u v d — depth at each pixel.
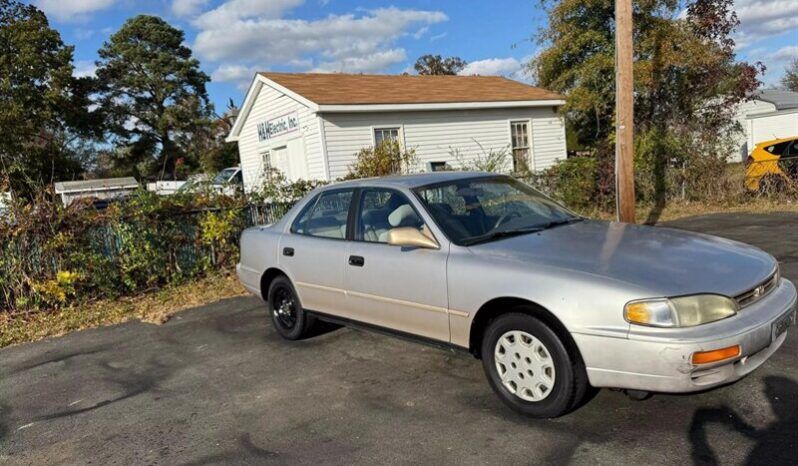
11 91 30.42
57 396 4.64
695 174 12.89
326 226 5.02
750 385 3.64
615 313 3.06
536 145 18.72
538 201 4.79
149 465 3.40
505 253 3.70
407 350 4.95
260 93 18.06
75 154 40.34
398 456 3.22
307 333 5.41
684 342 2.89
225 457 3.40
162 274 8.44
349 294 4.62
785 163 12.17
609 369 3.09
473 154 17.45
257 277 5.73
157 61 43.97
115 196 9.06
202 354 5.37
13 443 3.87
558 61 17.62
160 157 45.09
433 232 4.05
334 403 4.01
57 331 6.64
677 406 3.47
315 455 3.33
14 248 7.37
